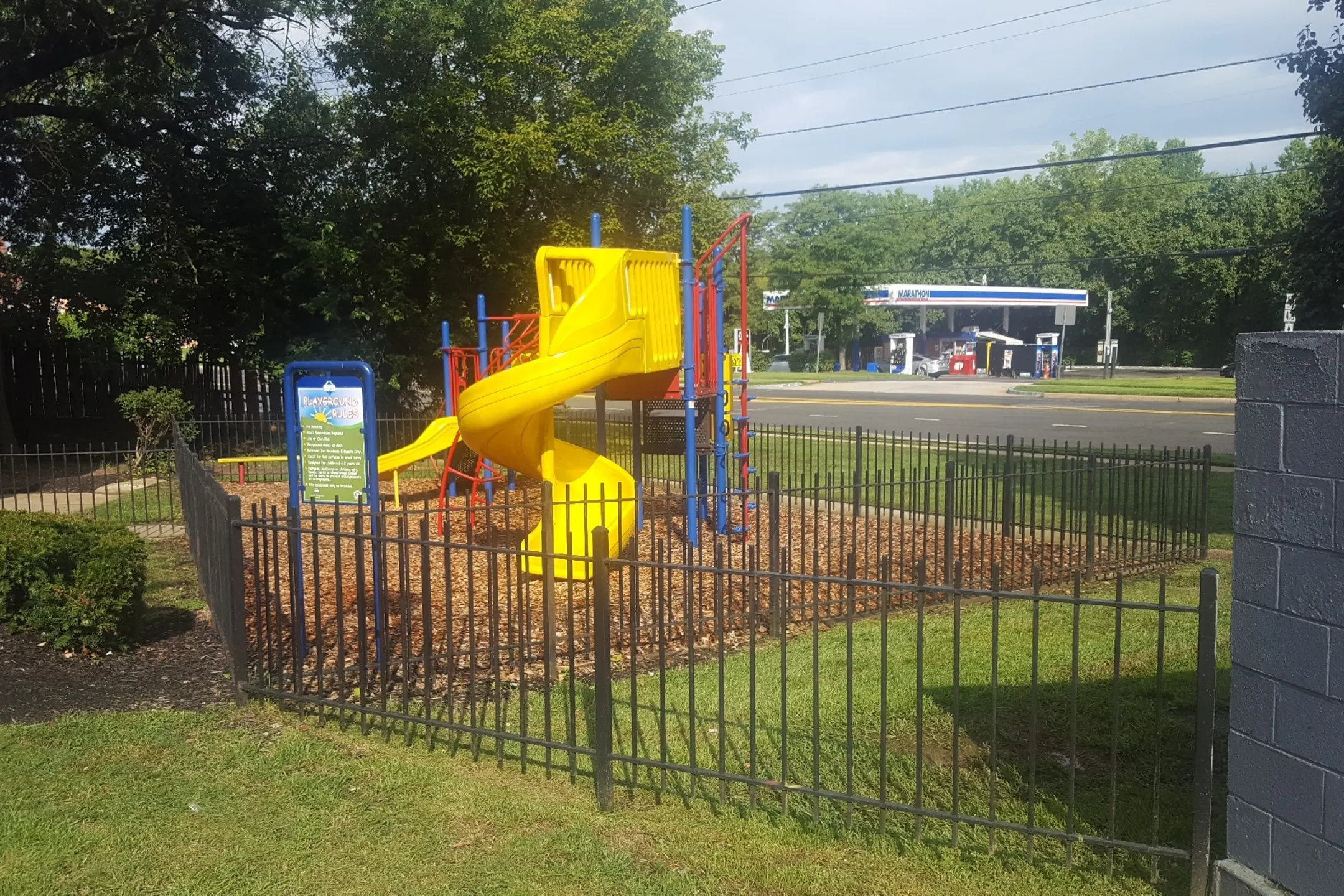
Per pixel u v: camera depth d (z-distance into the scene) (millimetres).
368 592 8094
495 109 17375
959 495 10945
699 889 3768
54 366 21672
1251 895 3344
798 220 74188
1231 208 63344
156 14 16234
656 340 9570
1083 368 68312
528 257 18141
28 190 19031
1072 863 3889
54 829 4137
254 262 19484
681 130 20469
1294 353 3201
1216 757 4957
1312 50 11406
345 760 4871
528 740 4688
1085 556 9445
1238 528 3451
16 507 13016
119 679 6016
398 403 20375
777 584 6984
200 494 7855
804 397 38562
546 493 4777
